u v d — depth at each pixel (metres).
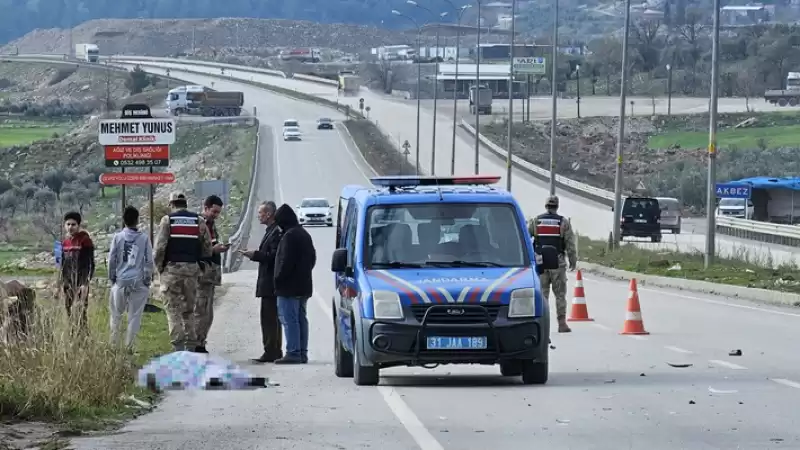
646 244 121.00
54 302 28.22
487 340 30.20
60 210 183.75
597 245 110.44
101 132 64.44
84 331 27.88
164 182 65.25
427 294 30.36
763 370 33.53
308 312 58.09
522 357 30.41
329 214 149.75
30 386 25.78
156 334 45.59
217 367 32.03
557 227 45.56
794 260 84.69
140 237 38.59
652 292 69.56
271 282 38.75
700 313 54.62
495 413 26.12
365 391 30.39
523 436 23.00
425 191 33.06
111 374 27.75
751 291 64.44
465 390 30.27
